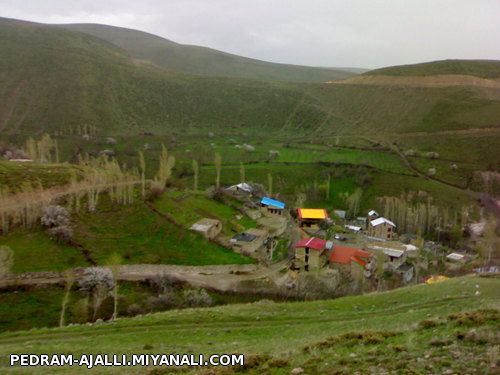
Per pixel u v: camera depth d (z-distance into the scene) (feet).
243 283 223.71
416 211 392.88
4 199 228.43
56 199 248.11
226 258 248.32
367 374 54.49
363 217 422.00
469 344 61.72
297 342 81.92
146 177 484.33
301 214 353.31
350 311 119.96
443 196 434.71
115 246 229.25
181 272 225.56
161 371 68.59
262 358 65.87
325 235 333.62
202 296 196.03
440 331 71.05
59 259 207.10
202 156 555.28
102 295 187.42
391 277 262.88
